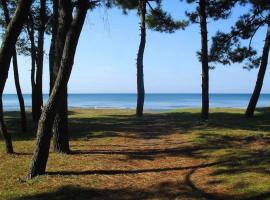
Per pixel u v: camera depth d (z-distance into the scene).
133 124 22.61
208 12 24.88
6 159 13.81
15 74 20.30
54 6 19.78
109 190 10.10
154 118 25.94
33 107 25.02
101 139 17.75
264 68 25.16
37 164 11.43
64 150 14.41
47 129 11.48
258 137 17.05
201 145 15.72
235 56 25.45
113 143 16.75
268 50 25.09
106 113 32.06
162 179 11.04
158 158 13.75
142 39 28.39
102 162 13.05
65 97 14.38
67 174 11.54
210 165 12.42
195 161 13.12
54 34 19.17
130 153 14.59
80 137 18.30
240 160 12.59
